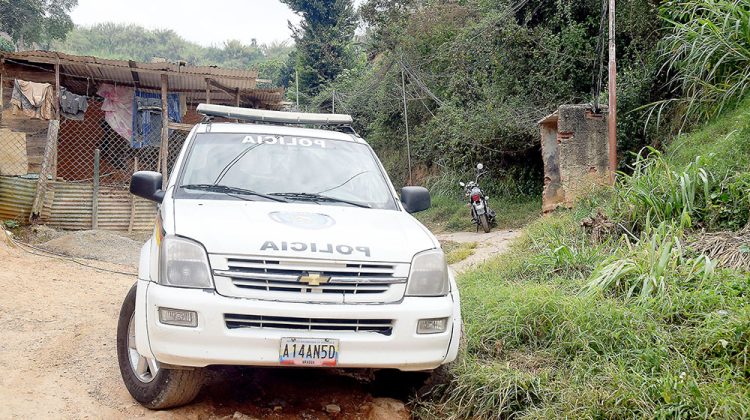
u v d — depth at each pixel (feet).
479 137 49.19
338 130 18.25
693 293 14.62
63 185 36.42
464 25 62.80
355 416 12.30
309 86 118.52
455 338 12.07
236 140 15.43
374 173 15.66
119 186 39.27
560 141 33.99
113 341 16.20
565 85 44.47
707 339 12.46
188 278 10.75
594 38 43.19
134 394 12.21
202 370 11.57
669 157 26.55
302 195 14.06
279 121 17.31
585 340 13.39
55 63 39.01
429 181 62.54
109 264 28.12
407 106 67.97
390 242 11.94
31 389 12.53
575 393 11.55
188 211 12.26
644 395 10.94
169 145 46.75
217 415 11.92
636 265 16.69
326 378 14.25
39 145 39.78
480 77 53.06
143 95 46.09
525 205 46.88
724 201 19.71
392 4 69.31
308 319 10.74
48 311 18.60
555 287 17.69
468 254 31.96
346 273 11.18
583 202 30.04
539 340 14.48
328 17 119.14
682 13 28.63
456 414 12.21
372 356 11.00
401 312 11.13
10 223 33.37
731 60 26.03
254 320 10.64
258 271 10.85
